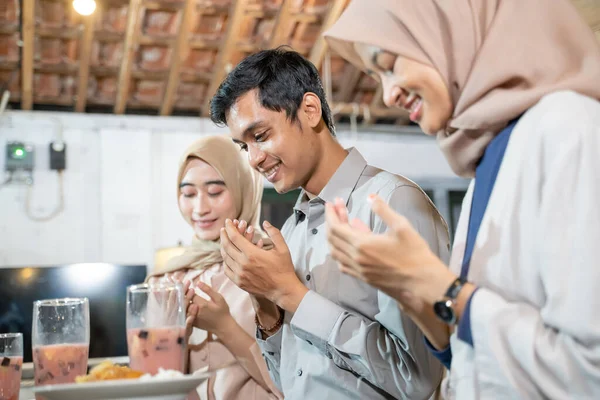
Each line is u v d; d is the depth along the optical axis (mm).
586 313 865
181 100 6066
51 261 5637
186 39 5391
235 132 1484
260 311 1585
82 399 1021
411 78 1082
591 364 865
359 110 6203
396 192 1438
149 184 5945
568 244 902
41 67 5520
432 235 1400
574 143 928
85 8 4672
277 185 1513
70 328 1314
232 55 5770
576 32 1047
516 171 997
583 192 904
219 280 2055
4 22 5113
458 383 1019
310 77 1513
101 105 6031
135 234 5840
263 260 1400
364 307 1438
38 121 5785
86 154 5859
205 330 1857
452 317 971
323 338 1378
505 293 990
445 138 1136
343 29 1114
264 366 1816
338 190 1536
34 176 5703
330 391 1441
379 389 1409
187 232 5969
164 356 1213
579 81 1010
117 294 3744
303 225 1622
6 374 1383
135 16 5098
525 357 912
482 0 1075
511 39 1039
